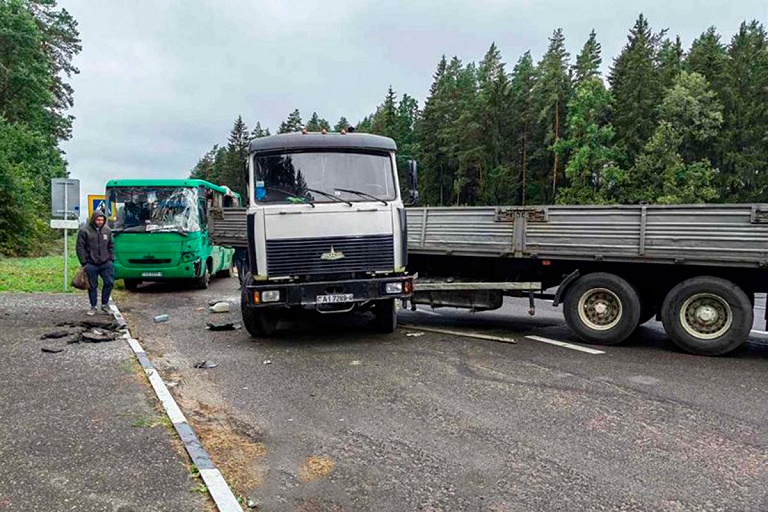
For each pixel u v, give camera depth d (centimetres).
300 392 622
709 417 538
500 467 430
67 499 368
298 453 458
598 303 870
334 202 850
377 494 388
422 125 7562
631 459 444
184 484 390
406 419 535
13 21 4112
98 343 853
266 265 840
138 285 1802
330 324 1058
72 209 1605
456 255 983
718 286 778
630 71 5644
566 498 382
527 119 6519
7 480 395
